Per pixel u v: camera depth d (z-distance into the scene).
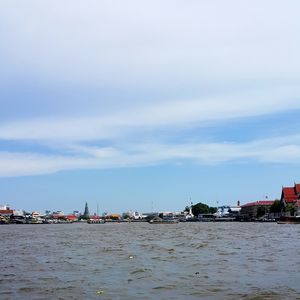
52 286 28.33
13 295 25.75
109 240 75.12
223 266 36.41
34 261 42.59
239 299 23.78
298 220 186.50
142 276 31.44
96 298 24.41
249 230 113.56
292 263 37.84
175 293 25.61
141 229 138.38
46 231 131.25
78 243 67.81
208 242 65.12
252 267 35.62
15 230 146.38
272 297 24.00
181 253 47.62
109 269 35.25
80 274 33.00
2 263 41.50
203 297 24.47
